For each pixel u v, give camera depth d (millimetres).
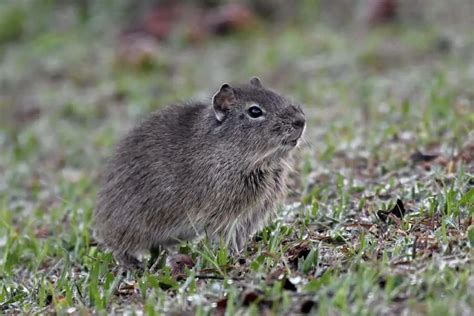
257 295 8641
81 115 21703
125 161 11555
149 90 22531
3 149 19844
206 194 10977
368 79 20219
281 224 11336
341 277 8836
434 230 10109
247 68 23062
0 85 25312
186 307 8961
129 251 11586
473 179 11555
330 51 23531
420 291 8398
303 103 19172
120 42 27516
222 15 27172
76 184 16266
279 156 11094
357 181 13031
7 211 14914
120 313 9234
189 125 11320
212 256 10211
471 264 8695
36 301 10398
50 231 13680
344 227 10875
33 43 28828
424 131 14562
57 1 30953
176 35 26672
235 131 10930
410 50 22578
